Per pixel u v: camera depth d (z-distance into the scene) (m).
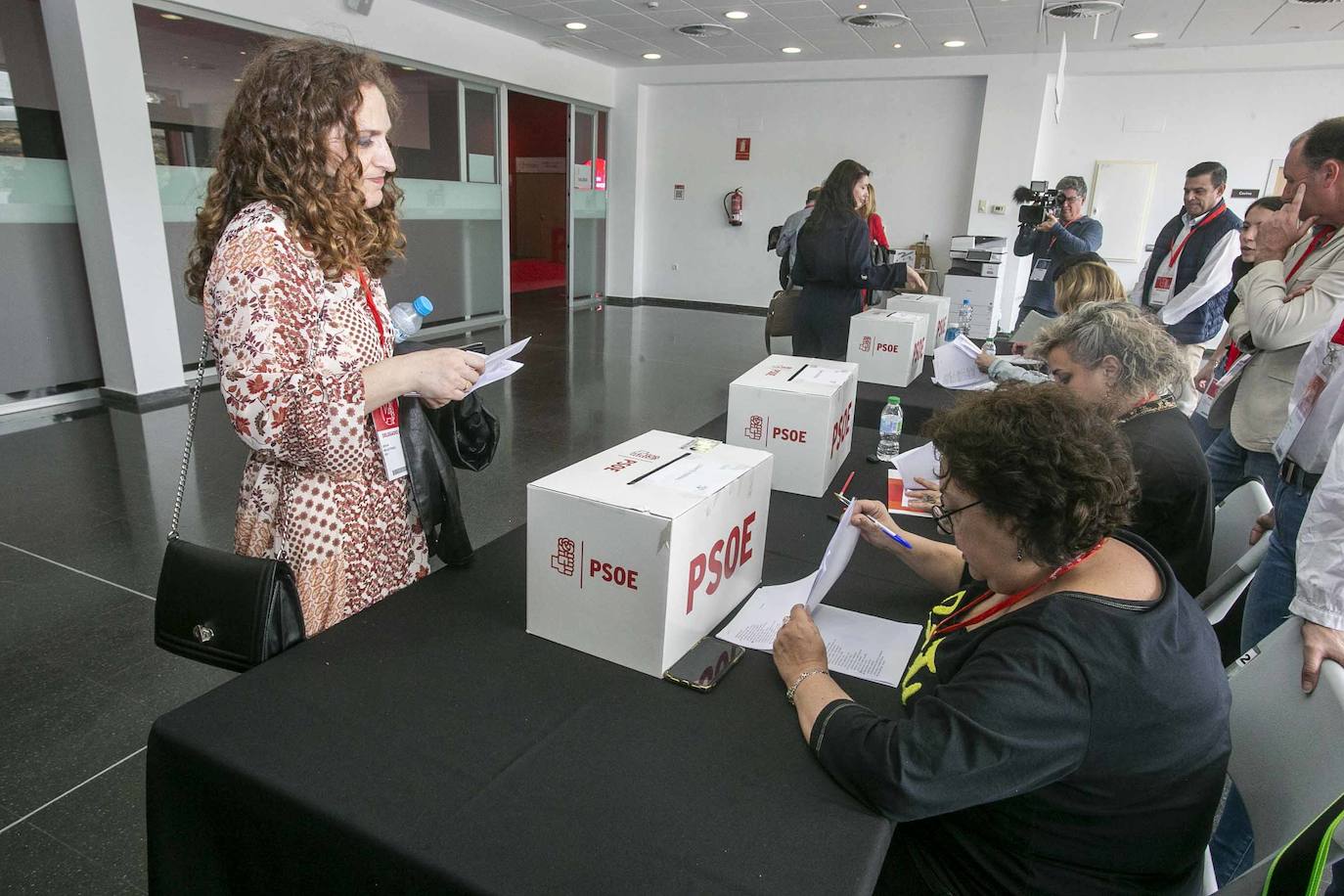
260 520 1.20
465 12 6.57
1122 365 1.45
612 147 9.56
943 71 7.83
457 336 7.24
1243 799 1.05
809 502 1.73
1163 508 1.43
